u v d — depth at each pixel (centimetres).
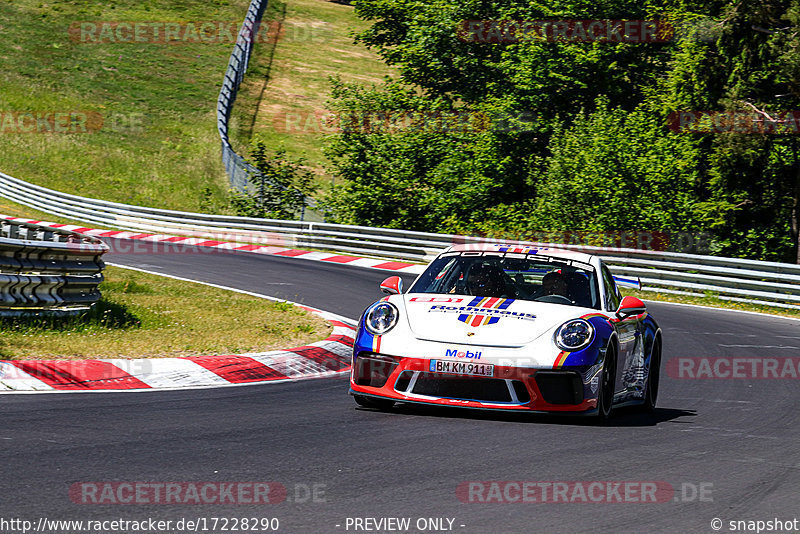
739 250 10144
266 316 4688
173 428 2231
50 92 17988
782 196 10306
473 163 11256
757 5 9462
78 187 13788
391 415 2512
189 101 19038
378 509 1570
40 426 2170
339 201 11662
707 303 7081
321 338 4038
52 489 1617
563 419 2533
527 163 11206
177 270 7062
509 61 11588
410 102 12056
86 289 4116
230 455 1948
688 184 10044
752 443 2353
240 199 11500
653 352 2983
